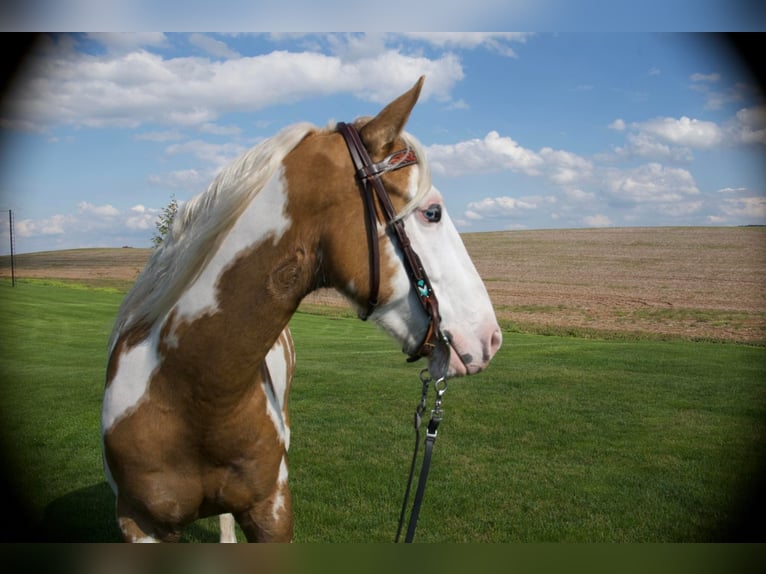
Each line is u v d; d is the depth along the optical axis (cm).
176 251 207
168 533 208
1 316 1950
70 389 853
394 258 190
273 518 216
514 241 5241
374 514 421
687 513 425
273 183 187
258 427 203
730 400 802
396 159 189
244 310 186
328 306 2681
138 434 195
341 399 805
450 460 546
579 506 438
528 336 1869
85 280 3906
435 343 205
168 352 193
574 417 708
